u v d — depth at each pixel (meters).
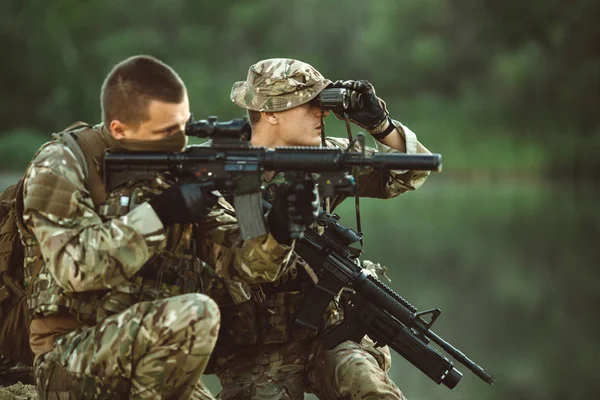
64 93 106.62
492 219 61.59
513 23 121.56
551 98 108.06
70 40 116.50
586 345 25.78
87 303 7.60
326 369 9.19
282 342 9.30
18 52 104.38
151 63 7.61
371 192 10.42
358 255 9.30
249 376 9.30
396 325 9.24
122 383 7.38
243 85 10.11
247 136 7.79
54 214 7.30
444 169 101.94
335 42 136.88
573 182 98.88
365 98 9.79
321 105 9.58
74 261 7.17
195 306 7.30
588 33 103.19
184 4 130.62
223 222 8.16
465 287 35.03
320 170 7.48
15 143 92.62
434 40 126.06
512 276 38.47
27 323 8.30
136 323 7.28
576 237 52.00
